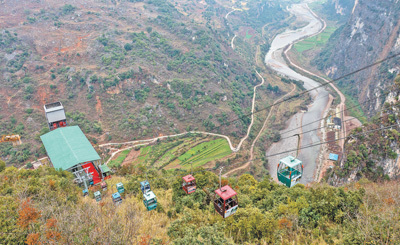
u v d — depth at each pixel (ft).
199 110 409.08
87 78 395.75
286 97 527.40
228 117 411.95
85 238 61.57
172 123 395.55
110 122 377.71
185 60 470.80
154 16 575.38
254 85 558.56
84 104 384.47
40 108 360.69
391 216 72.54
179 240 76.28
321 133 407.85
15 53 395.96
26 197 92.43
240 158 354.54
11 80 369.71
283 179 119.44
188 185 116.37
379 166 263.70
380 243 66.33
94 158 182.70
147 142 367.86
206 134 391.45
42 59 407.85
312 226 93.45
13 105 349.41
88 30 470.80
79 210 75.00
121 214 93.61
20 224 72.18
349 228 81.61
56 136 213.05
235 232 92.53
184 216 94.58
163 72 437.58
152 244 71.00
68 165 171.63
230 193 83.10
